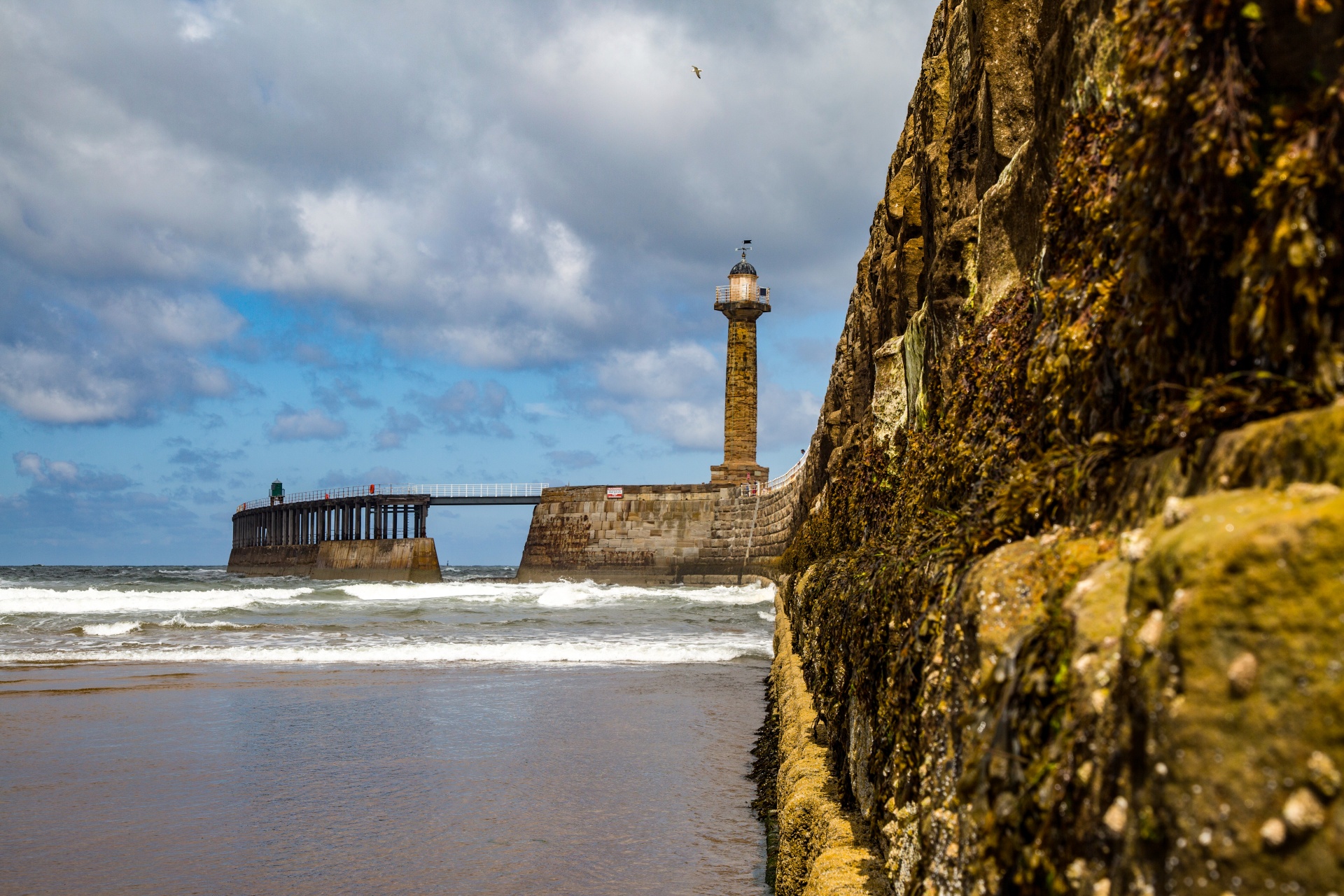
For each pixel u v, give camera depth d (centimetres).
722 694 1641
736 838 840
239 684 1738
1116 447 263
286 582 7944
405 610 4131
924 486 622
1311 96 198
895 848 364
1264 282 198
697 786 1020
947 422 603
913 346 1044
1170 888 161
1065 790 201
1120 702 183
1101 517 258
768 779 985
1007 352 473
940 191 984
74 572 13950
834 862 434
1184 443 212
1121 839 179
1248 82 210
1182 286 239
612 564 6856
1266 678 149
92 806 947
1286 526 151
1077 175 329
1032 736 214
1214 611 156
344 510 8119
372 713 1446
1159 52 227
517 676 1869
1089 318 299
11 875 755
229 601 4528
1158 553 177
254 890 721
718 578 6450
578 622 3494
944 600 327
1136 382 264
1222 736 153
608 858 786
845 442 1983
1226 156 208
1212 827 153
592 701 1554
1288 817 142
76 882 741
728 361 6831
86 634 2789
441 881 735
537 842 827
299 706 1500
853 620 548
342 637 2728
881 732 427
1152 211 243
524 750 1187
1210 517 172
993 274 635
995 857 217
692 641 2628
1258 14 206
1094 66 383
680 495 6781
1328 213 188
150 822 891
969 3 855
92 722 1368
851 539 1095
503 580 8456
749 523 6291
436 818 902
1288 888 143
